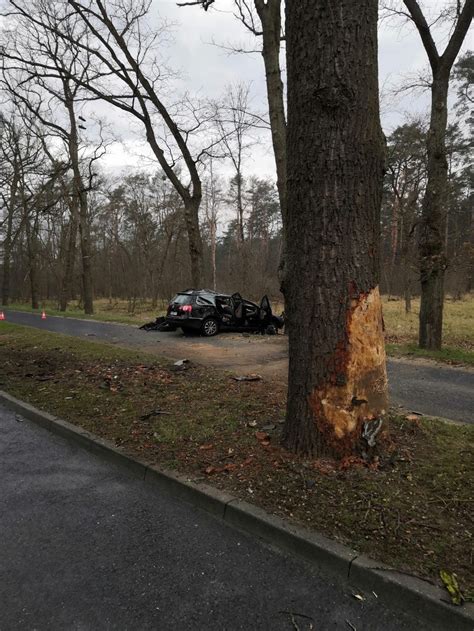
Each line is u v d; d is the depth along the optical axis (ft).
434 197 32.22
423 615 7.64
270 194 162.61
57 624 7.57
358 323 11.87
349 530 9.50
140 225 116.16
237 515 10.53
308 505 10.48
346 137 11.35
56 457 14.97
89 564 9.18
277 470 12.07
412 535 9.25
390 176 63.87
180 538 10.10
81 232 79.25
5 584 8.59
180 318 42.65
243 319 45.52
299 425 12.69
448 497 10.64
